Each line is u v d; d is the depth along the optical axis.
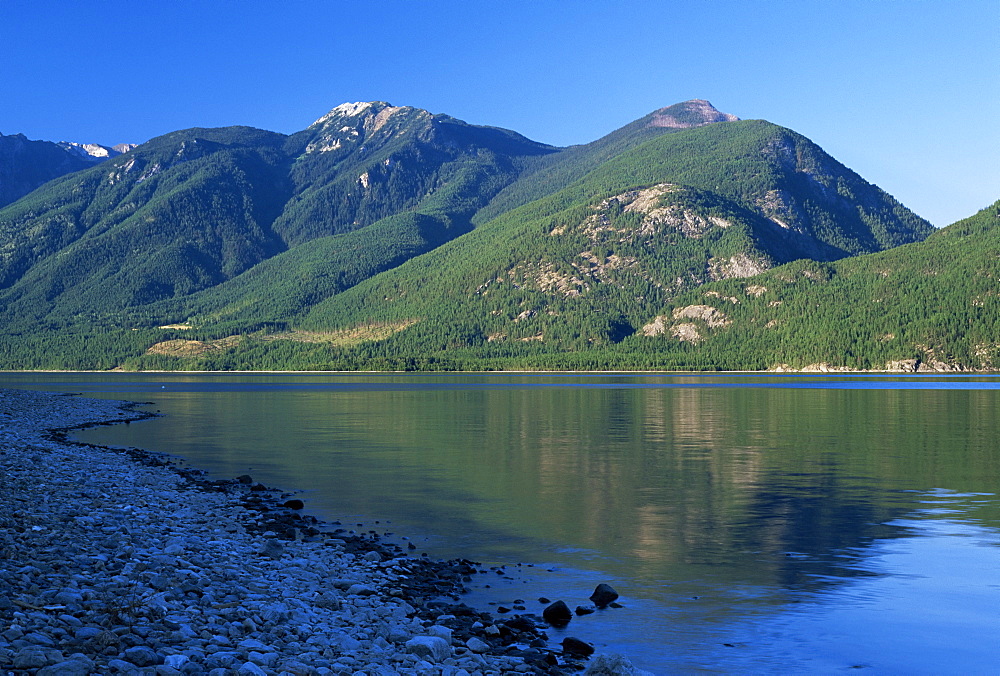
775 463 69.88
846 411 139.12
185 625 22.81
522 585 32.66
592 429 105.31
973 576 33.66
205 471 65.38
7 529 33.19
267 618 24.48
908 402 166.62
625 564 35.91
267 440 91.25
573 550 38.53
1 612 22.08
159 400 185.75
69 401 155.38
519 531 42.69
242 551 34.59
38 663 18.83
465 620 27.33
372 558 35.25
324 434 98.94
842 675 23.62
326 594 27.59
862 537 40.97
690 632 27.03
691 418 124.44
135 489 49.75
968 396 192.12
